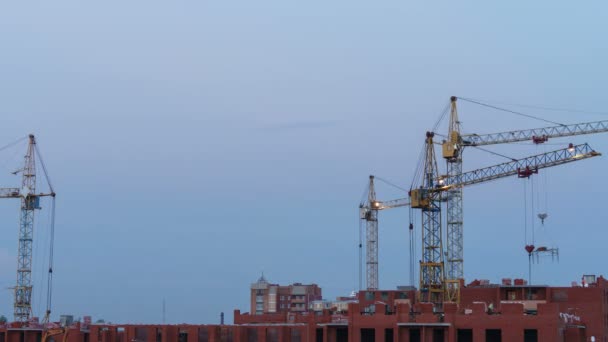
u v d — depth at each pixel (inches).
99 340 7785.4
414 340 6510.8
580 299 7130.9
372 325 6604.3
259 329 7391.7
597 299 7081.7
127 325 7711.6
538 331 5999.0
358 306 6727.4
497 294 7554.1
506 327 6112.2
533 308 6958.7
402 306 6555.1
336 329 6948.8
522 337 6043.3
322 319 7352.4
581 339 6845.5
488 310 6525.6
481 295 7701.8
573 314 7091.5
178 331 7588.6
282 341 7283.5
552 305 6003.9
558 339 5969.5
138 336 7672.2
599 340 7027.6
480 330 6210.6
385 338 6535.4
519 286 7426.2
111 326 7790.4
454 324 6309.1
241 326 7431.1
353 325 6688.0
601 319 7052.2
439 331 6397.6
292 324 7544.3
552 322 5974.4
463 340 6363.2
